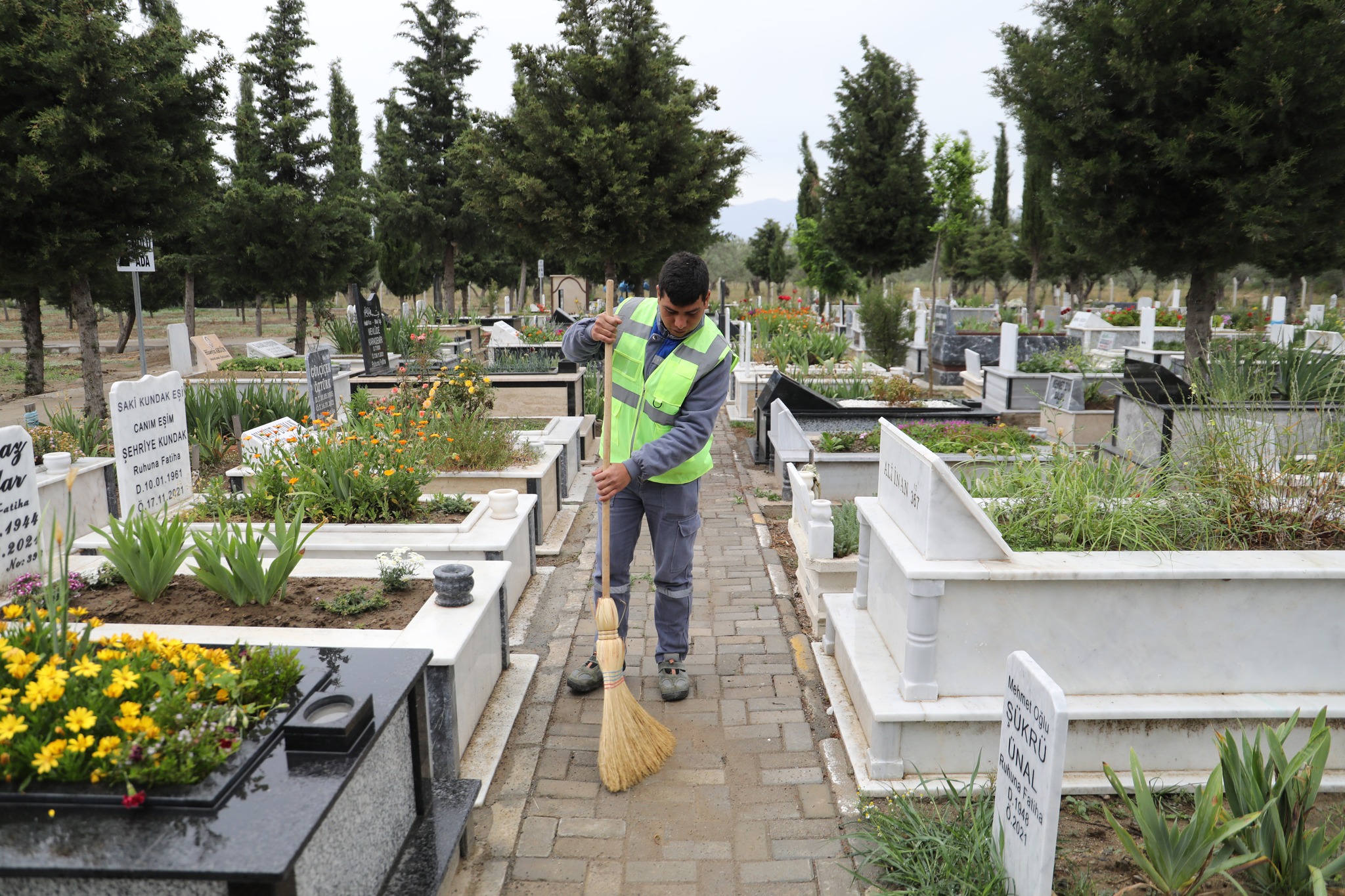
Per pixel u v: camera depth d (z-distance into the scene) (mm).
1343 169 6715
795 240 28875
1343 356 7469
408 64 23172
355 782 2238
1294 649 3207
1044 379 12438
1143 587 3154
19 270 8547
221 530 3766
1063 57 7840
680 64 12656
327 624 3500
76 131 7883
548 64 12336
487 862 2914
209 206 16125
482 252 25984
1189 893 2393
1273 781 2754
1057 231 8648
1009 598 3176
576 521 7125
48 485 5203
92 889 1785
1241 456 3926
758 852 2979
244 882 1711
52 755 1946
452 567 3762
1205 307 8109
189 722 2154
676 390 3719
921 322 20781
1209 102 6859
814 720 3881
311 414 7434
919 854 2750
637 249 12828
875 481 7004
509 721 3777
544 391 9289
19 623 2578
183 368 18984
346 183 18500
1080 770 3203
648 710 3980
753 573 5887
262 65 17703
